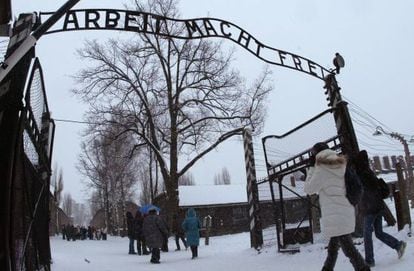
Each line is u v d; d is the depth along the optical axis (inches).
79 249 957.2
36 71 201.5
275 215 473.1
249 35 336.5
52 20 173.8
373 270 276.4
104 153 1895.9
